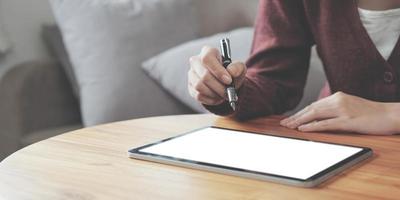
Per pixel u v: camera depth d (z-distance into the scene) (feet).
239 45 6.49
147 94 6.41
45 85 6.96
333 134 3.18
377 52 3.78
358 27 3.82
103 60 6.46
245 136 3.11
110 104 6.31
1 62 7.42
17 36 7.52
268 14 4.17
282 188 2.33
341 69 3.98
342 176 2.46
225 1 7.36
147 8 6.78
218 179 2.46
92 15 6.60
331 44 3.98
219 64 3.40
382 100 3.85
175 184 2.41
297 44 4.14
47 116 6.95
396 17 3.84
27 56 7.61
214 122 3.56
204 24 7.21
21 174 2.61
